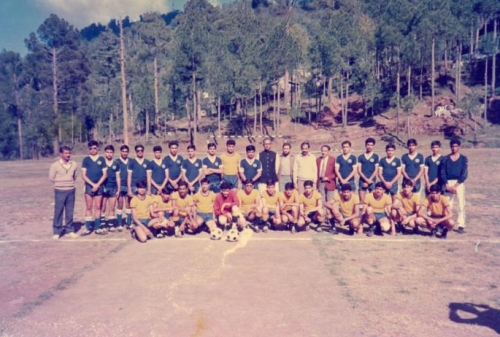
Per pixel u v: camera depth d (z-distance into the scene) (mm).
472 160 32312
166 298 6406
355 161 11266
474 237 9930
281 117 61406
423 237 9992
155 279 7250
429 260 8156
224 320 5637
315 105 63938
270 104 67812
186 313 5867
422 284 6891
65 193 10422
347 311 5879
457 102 51500
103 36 100188
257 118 62094
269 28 70312
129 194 10875
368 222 10156
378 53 57156
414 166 10859
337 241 9680
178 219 10344
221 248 9172
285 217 10500
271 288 6762
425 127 49062
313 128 56906
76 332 5367
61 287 6965
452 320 5590
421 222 10086
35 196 18531
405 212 10375
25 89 76812
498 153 36906
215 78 51438
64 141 64750
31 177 27922
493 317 5676
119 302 6297
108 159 10680
